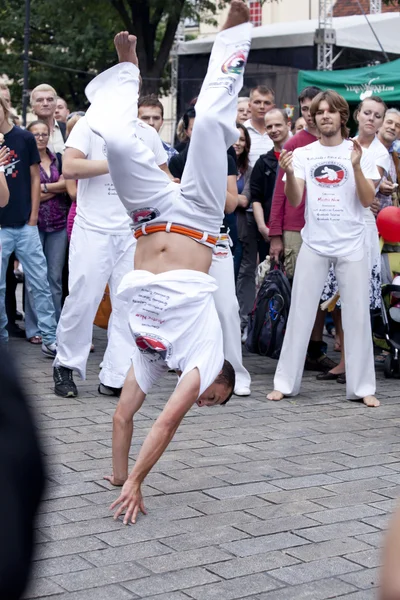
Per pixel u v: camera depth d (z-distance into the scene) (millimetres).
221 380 4703
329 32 16531
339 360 8609
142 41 26828
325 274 7090
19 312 10820
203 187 4555
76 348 6934
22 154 8094
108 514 4551
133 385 4836
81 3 27578
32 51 30688
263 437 6008
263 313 7582
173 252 4617
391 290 7875
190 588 3764
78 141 6559
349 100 14359
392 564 1379
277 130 8695
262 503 4770
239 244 9000
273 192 8516
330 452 5711
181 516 4562
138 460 4504
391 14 18500
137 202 4656
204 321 4555
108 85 4711
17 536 1332
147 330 4586
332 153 7043
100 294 6844
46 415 6355
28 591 1400
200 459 5477
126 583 3793
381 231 8219
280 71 17047
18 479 1348
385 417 6660
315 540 4297
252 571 3941
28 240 8203
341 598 3711
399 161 8719
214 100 4516
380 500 4863
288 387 7141
